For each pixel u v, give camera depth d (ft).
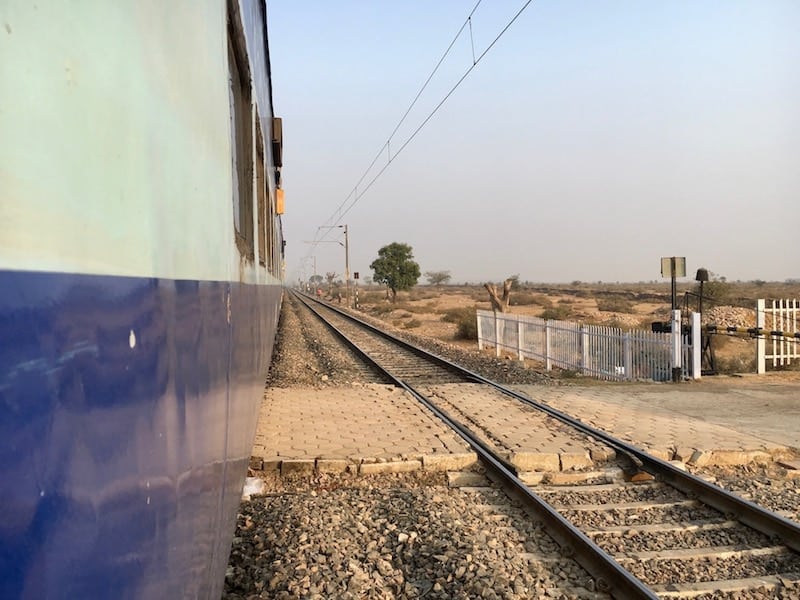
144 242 4.68
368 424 29.30
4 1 2.79
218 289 8.32
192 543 6.25
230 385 9.70
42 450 3.02
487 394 38.09
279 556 15.52
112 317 3.98
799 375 44.80
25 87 2.96
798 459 24.48
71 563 3.33
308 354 65.36
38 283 3.01
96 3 3.82
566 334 52.85
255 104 18.74
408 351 66.80
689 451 24.40
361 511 18.57
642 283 629.51
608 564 14.28
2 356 2.68
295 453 23.73
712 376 44.88
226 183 9.51
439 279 552.00
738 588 14.25
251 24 17.21
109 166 3.98
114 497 3.97
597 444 25.29
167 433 5.26
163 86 5.32
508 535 16.87
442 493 20.38
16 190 2.85
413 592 13.80
